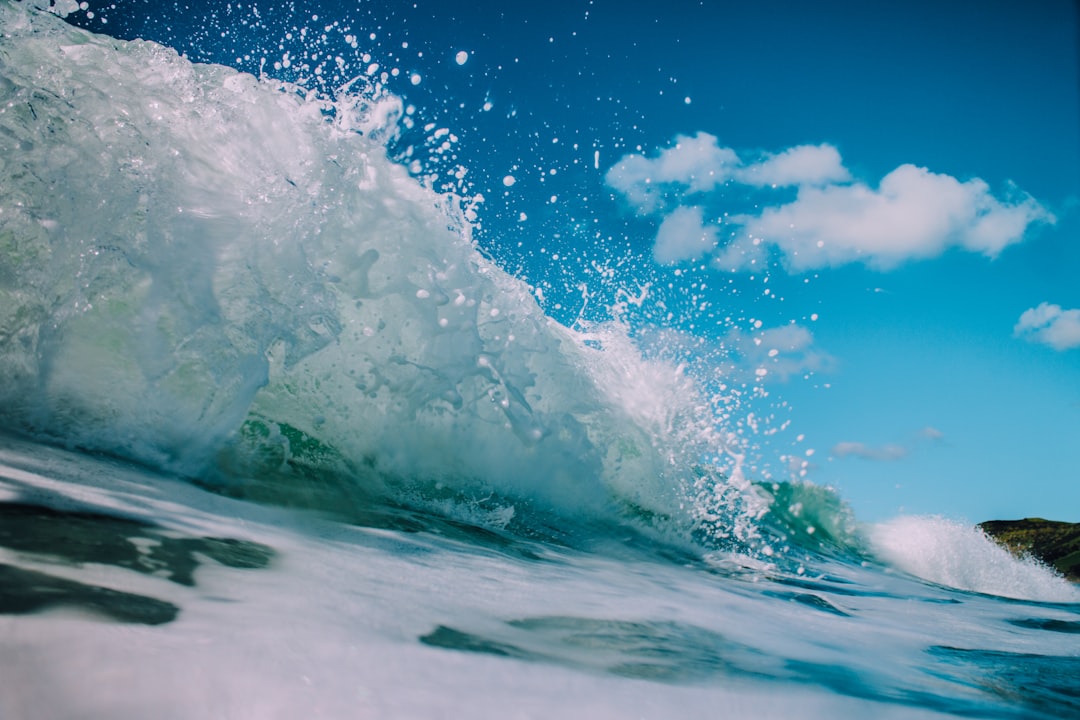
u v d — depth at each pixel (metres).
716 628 1.58
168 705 0.68
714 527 3.83
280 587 1.15
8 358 1.88
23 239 2.02
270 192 2.58
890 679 1.33
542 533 2.79
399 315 2.93
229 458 2.12
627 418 3.90
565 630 1.29
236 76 2.71
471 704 0.82
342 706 0.74
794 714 1.01
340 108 3.05
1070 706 1.27
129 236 2.20
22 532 1.10
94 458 1.73
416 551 1.80
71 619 0.82
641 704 0.94
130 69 2.46
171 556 1.17
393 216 2.98
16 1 2.30
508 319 3.41
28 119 2.15
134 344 2.10
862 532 5.91
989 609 3.14
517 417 3.22
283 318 2.44
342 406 2.72
